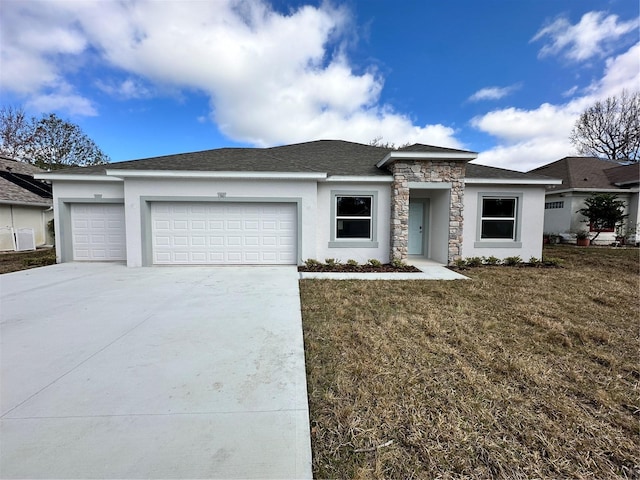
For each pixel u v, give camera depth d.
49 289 6.62
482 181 10.27
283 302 5.72
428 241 11.62
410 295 6.40
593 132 27.31
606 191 16.36
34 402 2.60
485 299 6.14
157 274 8.34
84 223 10.48
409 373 3.21
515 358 3.57
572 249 14.30
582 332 4.38
